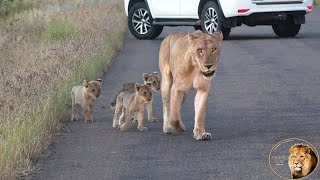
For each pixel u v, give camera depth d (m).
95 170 10.96
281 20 27.08
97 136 13.23
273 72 20.06
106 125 14.22
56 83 15.91
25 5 41.47
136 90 13.41
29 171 10.84
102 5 40.69
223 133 13.12
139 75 20.08
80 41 22.62
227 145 12.23
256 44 26.41
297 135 12.76
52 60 18.73
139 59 23.39
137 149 12.17
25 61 19.69
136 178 10.48
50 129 13.39
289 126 13.52
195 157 11.53
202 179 10.30
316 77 19.11
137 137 13.08
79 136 13.24
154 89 13.60
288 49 24.89
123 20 34.53
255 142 12.36
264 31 31.08
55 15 32.59
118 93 14.15
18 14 36.22
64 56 19.19
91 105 14.66
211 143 12.40
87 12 33.34
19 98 14.14
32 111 13.24
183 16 28.31
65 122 14.55
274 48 25.20
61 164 11.33
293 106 15.44
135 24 30.05
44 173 10.87
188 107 15.61
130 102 13.49
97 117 15.04
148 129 13.71
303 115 14.49
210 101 16.19
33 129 12.36
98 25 27.41
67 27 27.55
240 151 11.80
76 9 37.94
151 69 21.12
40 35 26.97
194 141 12.59
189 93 17.08
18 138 11.57
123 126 13.60
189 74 12.60
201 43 12.21
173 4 28.47
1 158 10.48
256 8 26.47
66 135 13.34
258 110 15.10
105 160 11.52
